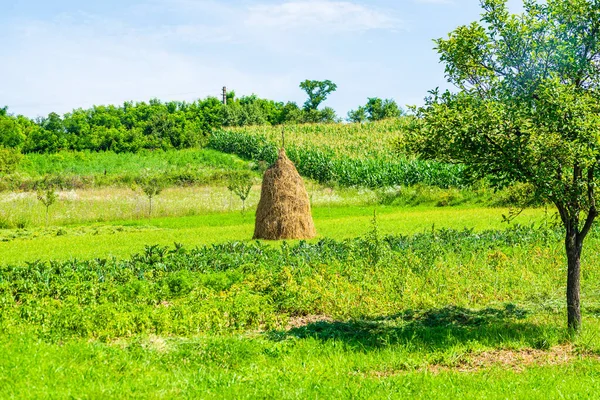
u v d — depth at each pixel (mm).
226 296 12031
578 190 9281
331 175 50906
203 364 8352
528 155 9180
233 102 126438
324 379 7746
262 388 7238
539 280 14117
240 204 39125
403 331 10258
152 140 90375
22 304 11133
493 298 12961
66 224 33781
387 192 41906
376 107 117062
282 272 13898
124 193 42969
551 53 9938
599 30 9781
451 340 9648
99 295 12680
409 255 15531
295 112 118562
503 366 8562
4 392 6621
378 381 7645
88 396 6613
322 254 16469
